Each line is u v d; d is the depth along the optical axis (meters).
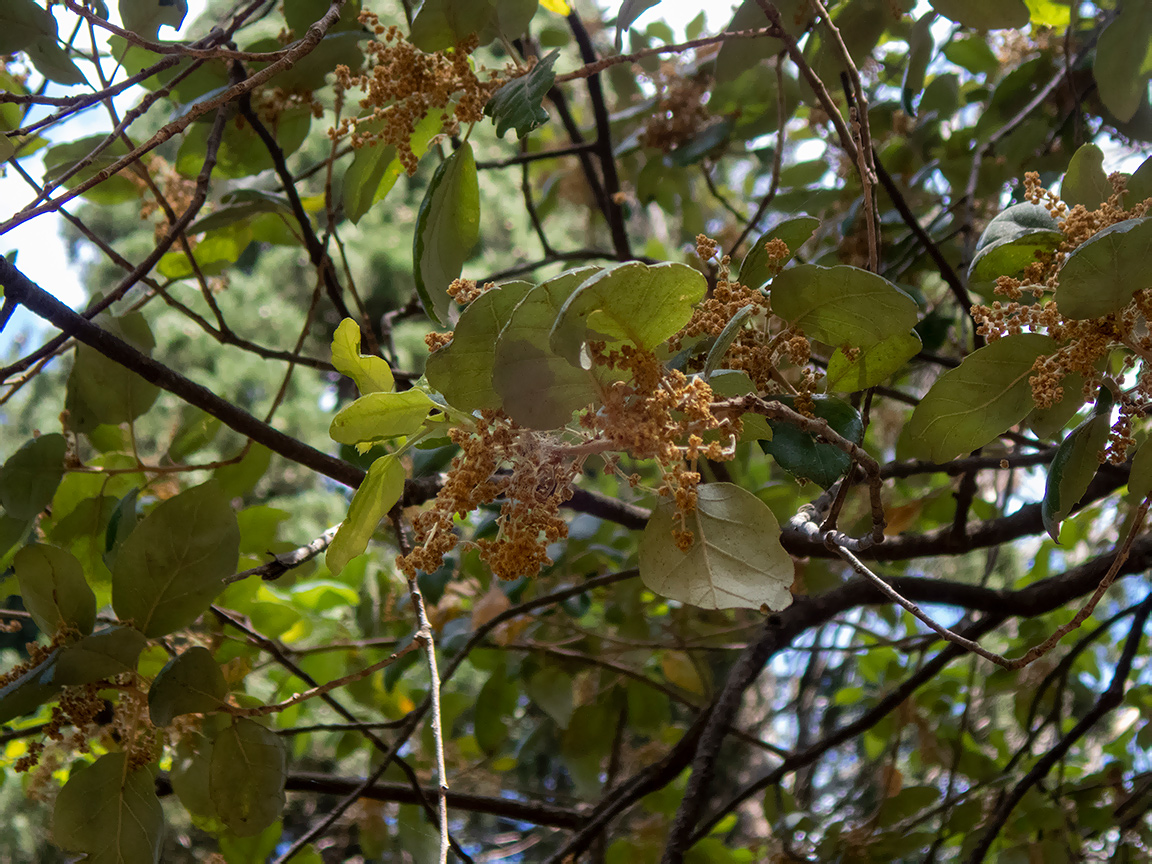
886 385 1.11
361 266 2.73
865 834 1.08
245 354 2.69
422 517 0.61
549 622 1.24
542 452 0.59
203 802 0.76
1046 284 0.65
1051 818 1.05
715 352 0.60
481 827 2.40
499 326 0.58
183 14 0.75
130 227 2.81
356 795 0.84
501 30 0.74
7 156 0.66
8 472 0.78
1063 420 0.66
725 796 2.25
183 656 0.69
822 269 0.64
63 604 0.69
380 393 0.61
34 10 0.72
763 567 0.62
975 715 1.57
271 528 0.88
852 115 0.73
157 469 0.80
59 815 0.69
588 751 1.25
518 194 2.90
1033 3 1.03
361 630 1.27
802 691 1.54
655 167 1.19
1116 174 0.66
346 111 1.23
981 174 1.08
